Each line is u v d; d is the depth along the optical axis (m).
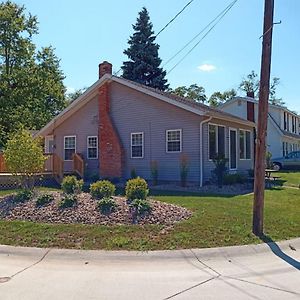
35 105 36.28
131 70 41.56
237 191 16.02
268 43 8.49
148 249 7.41
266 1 8.52
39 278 6.05
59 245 7.77
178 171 18.81
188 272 6.30
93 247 7.59
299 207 12.16
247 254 7.33
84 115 22.02
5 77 33.81
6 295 5.28
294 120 44.34
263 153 8.54
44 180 18.80
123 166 20.30
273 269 6.46
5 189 16.61
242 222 9.29
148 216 9.25
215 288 5.50
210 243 7.75
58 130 22.92
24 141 12.73
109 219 9.20
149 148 19.72
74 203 10.16
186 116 18.70
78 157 21.03
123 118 20.53
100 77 21.84
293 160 32.91
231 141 22.09
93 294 5.30
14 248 7.64
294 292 5.33
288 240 8.23
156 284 5.71
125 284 5.72
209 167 18.75
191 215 9.80
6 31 34.38
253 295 5.21
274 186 18.81
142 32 41.94
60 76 40.81
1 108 33.28
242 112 35.78
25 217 9.78
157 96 19.00
